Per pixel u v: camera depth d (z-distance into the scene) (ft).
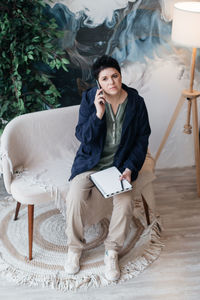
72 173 6.93
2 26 7.57
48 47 7.86
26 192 6.62
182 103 8.75
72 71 8.78
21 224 7.84
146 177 7.14
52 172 7.30
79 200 6.49
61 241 7.43
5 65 8.11
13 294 6.24
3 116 8.51
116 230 6.64
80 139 7.02
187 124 8.93
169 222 7.95
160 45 8.86
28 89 8.66
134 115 6.87
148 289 6.34
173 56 9.00
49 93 8.27
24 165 7.45
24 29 7.89
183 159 10.05
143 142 7.04
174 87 9.30
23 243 7.35
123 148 6.93
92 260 6.94
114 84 6.46
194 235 7.61
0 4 7.71
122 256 7.02
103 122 6.66
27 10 7.93
